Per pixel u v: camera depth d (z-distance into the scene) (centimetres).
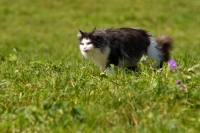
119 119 923
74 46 3606
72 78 1179
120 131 866
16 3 4866
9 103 1021
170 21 4381
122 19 4422
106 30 1413
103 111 950
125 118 932
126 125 898
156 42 1502
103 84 1128
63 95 1059
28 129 901
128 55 1402
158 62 1477
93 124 898
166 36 1530
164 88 1052
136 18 4444
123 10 4659
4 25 4338
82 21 4419
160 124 880
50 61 1488
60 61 1513
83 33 1403
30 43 3750
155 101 1004
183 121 915
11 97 1056
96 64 1418
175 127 879
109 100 1016
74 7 4784
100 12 4628
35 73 1258
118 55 1387
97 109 961
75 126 884
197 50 3334
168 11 4600
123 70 1260
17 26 4322
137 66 1366
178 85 1058
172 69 1201
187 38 3903
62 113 936
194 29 4200
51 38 3950
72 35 4050
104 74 1202
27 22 4422
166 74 1170
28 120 927
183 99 1013
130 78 1170
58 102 956
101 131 876
